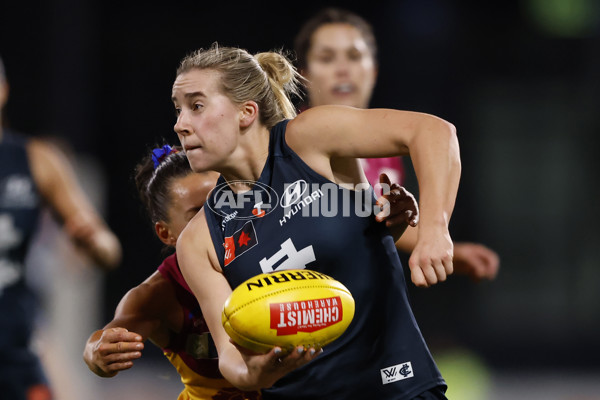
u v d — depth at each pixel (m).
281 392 9.18
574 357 39.78
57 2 31.92
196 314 10.31
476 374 22.80
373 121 8.77
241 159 9.08
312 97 15.64
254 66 9.13
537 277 44.00
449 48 42.00
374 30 41.62
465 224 43.41
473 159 43.38
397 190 9.23
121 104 41.75
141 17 41.72
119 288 40.59
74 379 24.98
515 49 42.91
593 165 43.75
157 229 10.88
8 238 15.27
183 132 8.93
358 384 8.97
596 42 42.41
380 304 9.07
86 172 27.98
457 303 41.00
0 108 15.95
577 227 44.00
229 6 41.84
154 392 27.92
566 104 43.69
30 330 15.48
